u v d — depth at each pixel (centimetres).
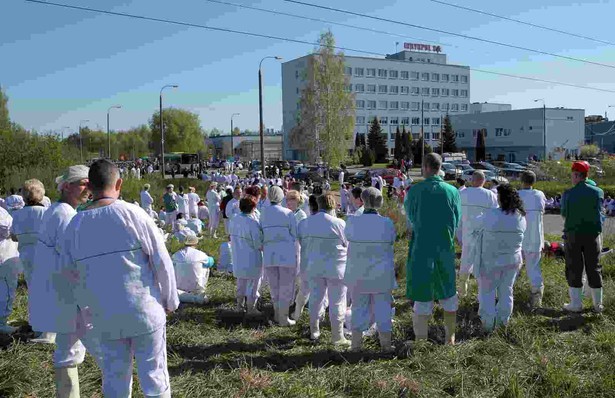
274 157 12000
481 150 7175
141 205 2141
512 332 610
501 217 622
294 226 695
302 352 587
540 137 7919
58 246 376
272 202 710
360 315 587
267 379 491
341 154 5600
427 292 566
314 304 635
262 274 755
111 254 348
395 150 8144
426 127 11144
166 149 10950
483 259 631
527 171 770
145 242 356
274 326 693
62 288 421
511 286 644
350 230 581
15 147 3114
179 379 489
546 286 829
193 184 3566
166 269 364
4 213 615
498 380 483
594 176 3316
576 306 723
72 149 3744
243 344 613
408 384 471
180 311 741
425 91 11106
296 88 10088
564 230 728
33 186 623
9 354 528
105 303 346
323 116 5634
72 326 424
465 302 780
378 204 588
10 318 698
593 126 8738
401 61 10656
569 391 456
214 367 527
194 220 1652
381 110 10644
